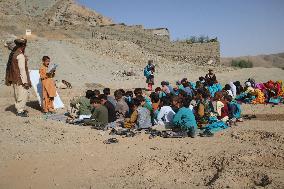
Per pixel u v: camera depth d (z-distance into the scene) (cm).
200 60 5512
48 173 627
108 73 3039
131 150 747
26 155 701
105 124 970
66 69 2833
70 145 771
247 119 1113
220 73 3167
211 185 551
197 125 972
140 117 955
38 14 6156
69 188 567
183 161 673
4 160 676
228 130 938
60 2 6512
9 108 1185
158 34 6025
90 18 6581
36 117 1042
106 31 5538
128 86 2233
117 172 627
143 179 593
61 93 1622
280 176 570
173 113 1002
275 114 1200
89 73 2870
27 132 841
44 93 1148
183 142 813
